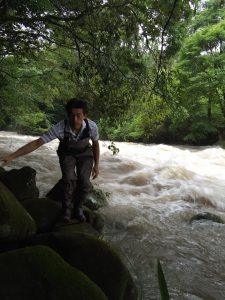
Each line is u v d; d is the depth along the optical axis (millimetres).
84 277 2830
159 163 11719
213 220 6125
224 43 19719
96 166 4223
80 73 5898
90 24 5828
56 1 5734
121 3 5504
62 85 10758
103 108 5844
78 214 4320
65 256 3254
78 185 4184
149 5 5328
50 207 4348
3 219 3410
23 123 15977
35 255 2846
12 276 2682
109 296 3068
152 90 5543
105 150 14758
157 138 21859
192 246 5090
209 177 10188
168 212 6555
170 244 5121
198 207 7156
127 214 6117
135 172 9859
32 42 7336
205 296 3771
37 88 12367
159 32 5461
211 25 20547
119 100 5816
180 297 3705
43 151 13227
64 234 3451
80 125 3855
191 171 10422
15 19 5969
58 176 8547
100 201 6270
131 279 3275
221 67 18031
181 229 5766
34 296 2635
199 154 15578
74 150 4004
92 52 5859
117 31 5652
